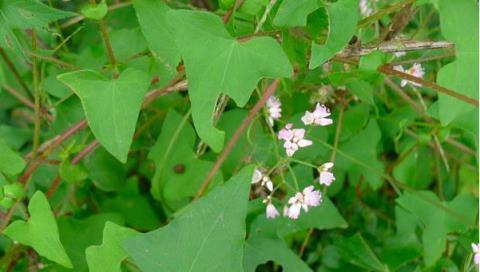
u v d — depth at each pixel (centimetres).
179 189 18
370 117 19
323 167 16
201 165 18
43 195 14
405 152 19
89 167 19
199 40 14
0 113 23
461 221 18
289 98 19
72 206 19
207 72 14
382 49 16
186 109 19
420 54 19
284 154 18
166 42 15
